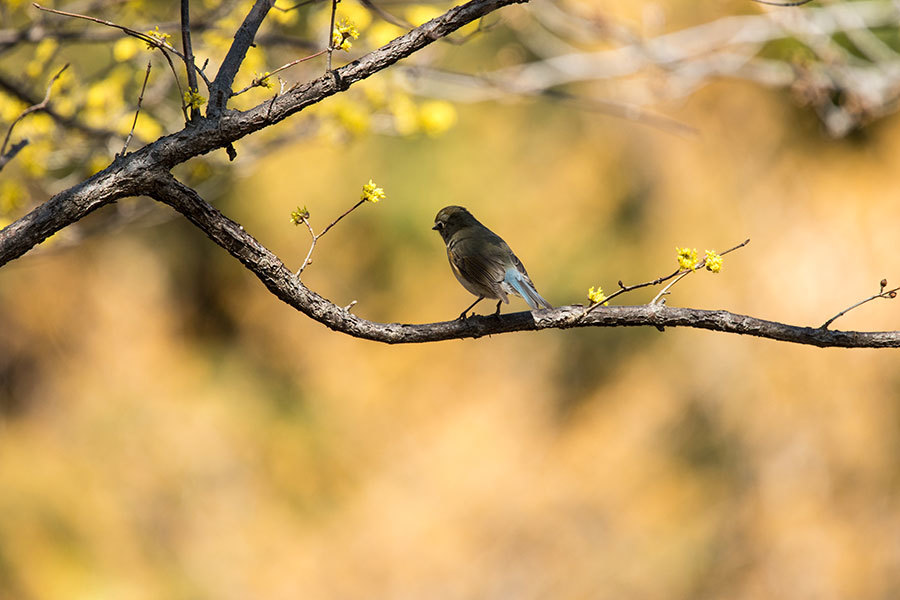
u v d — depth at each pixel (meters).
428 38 3.82
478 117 19.31
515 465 19.30
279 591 17.36
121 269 20.62
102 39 7.33
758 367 17.17
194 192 3.86
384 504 19.11
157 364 20.38
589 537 17.69
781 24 10.39
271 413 20.06
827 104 10.72
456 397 20.38
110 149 7.50
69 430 19.25
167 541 17.91
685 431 18.06
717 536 16.55
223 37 7.48
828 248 16.56
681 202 18.11
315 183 19.47
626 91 13.91
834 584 15.29
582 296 18.80
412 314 20.08
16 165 7.98
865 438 15.91
